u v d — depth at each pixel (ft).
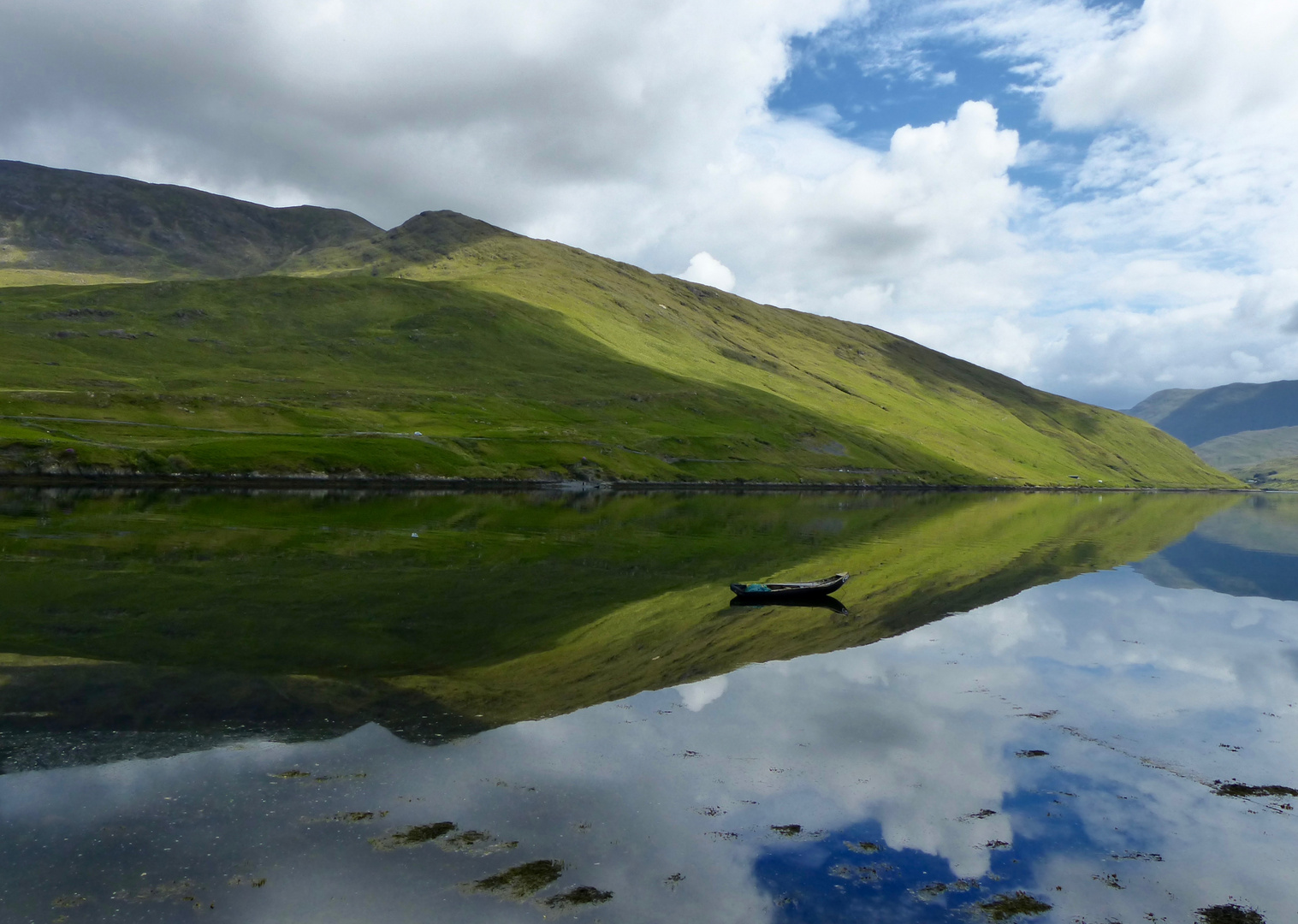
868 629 127.24
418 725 74.08
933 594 163.53
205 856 48.88
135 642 96.12
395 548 189.37
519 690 86.48
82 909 42.86
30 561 145.48
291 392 573.33
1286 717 89.61
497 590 143.64
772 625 127.34
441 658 97.60
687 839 54.60
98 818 52.95
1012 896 50.14
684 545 228.02
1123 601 164.66
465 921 43.45
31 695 76.07
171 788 57.98
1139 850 57.21
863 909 47.52
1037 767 71.82
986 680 100.12
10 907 42.73
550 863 50.16
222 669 87.20
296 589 134.21
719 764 68.28
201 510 252.21
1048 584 183.01
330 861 49.01
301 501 305.94
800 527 306.35
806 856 53.67
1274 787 69.46
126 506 251.19
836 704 87.35
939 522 364.99
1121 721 86.28
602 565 181.98
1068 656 115.03
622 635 115.14
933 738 77.92
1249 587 192.03
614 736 73.72
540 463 526.16
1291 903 50.85
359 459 438.81
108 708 73.97
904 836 57.47
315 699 79.56
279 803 56.39
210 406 480.23
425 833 53.01
